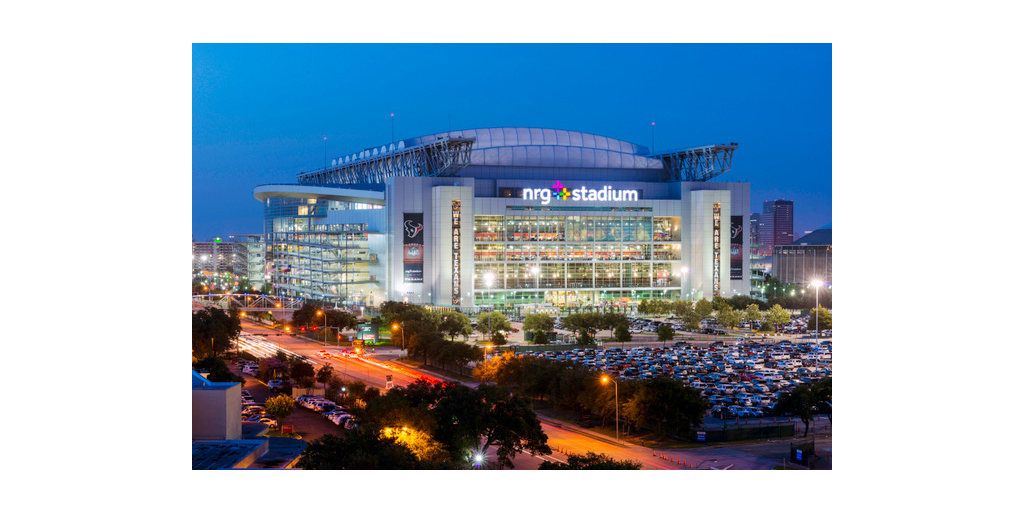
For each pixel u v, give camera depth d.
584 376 138.38
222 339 197.25
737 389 161.25
